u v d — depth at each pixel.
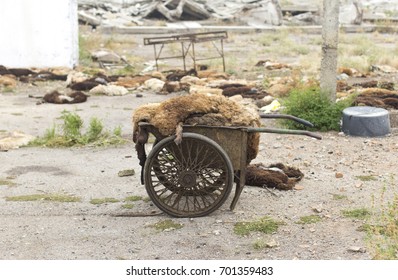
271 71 21.59
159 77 20.06
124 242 7.59
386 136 12.32
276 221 8.09
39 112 15.41
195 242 7.54
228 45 30.25
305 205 8.66
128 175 10.17
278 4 38.12
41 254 7.27
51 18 21.89
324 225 7.98
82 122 13.26
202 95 8.25
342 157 11.02
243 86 17.52
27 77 20.23
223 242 7.52
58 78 20.27
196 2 40.38
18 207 8.77
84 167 10.76
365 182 9.62
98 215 8.47
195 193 8.21
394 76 20.33
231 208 8.41
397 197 8.41
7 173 10.44
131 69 22.50
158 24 36.75
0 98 17.30
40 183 9.88
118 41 30.12
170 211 8.24
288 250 7.29
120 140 12.42
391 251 6.93
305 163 10.59
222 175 8.23
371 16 39.81
